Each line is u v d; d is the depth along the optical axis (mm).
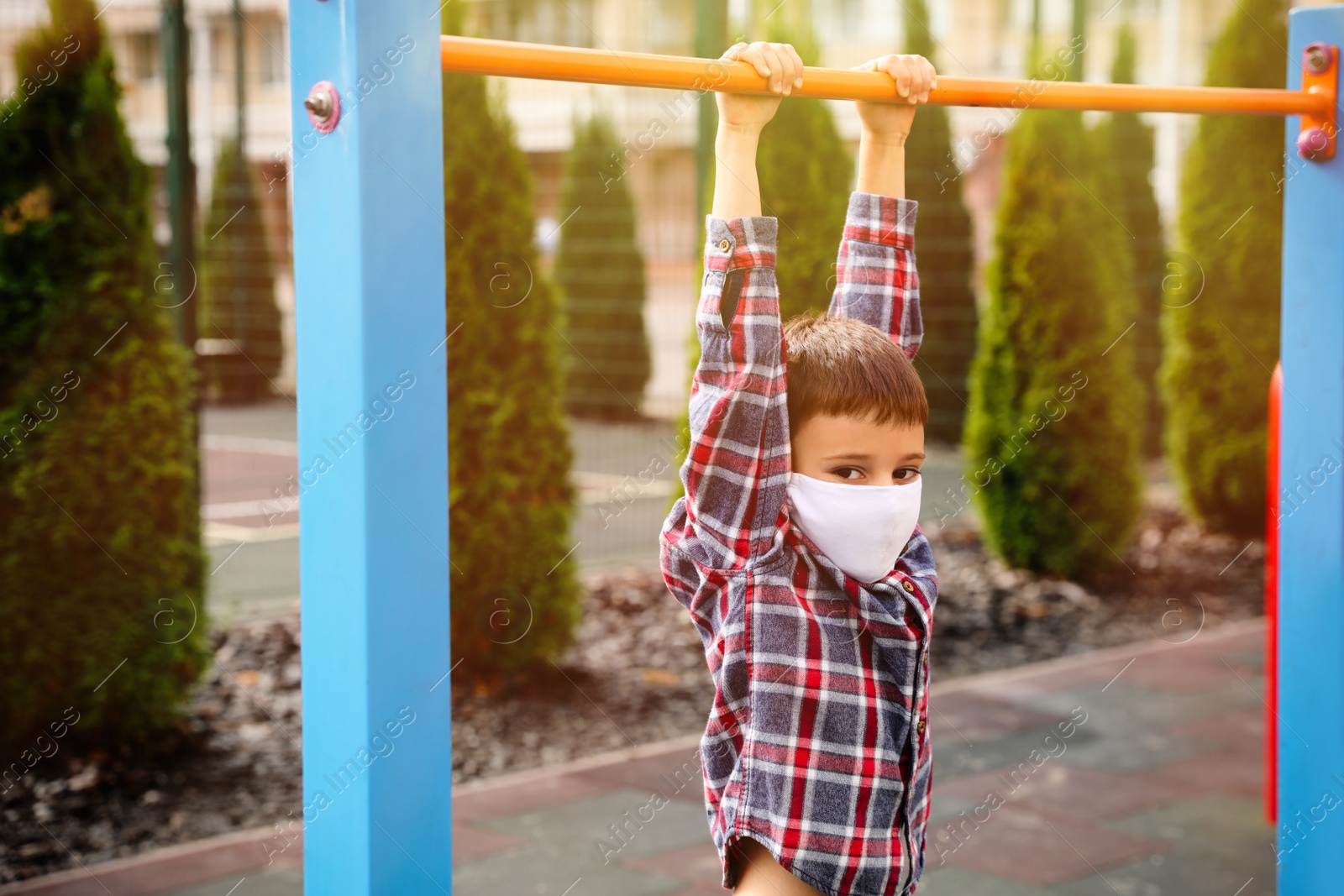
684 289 13500
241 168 11734
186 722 4121
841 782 1505
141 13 16062
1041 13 7238
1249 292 7055
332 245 1355
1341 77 2283
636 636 5293
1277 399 3008
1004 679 4848
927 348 9344
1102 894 2955
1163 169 9672
